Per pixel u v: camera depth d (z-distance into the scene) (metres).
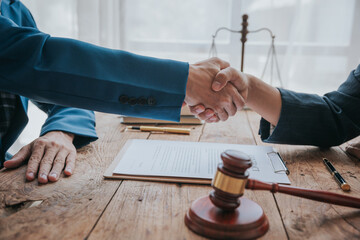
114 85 0.72
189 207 0.57
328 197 0.56
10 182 0.67
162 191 0.64
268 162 0.79
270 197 0.62
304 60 2.05
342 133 0.90
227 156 0.51
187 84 0.81
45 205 0.57
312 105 0.91
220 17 2.09
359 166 0.81
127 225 0.51
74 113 0.97
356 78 0.92
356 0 1.93
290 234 0.50
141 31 2.12
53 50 0.71
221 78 0.82
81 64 0.71
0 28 0.73
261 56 2.09
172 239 0.48
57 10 2.05
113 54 0.74
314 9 1.98
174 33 2.12
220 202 0.51
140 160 0.78
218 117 0.92
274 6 2.02
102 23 2.02
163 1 2.08
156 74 0.75
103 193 0.63
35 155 0.75
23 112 0.97
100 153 0.85
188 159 0.79
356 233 0.51
